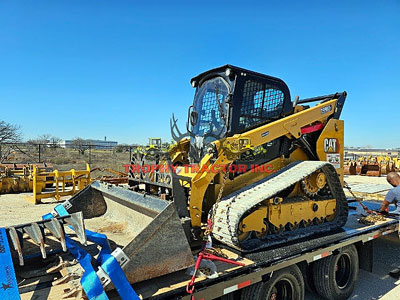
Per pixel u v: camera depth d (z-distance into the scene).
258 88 4.44
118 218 4.32
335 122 5.38
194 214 3.53
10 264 2.38
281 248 3.73
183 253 2.74
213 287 2.82
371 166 20.28
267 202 3.92
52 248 3.27
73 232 3.84
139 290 2.52
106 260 2.37
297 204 4.23
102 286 2.25
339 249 4.27
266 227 3.90
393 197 5.79
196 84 4.92
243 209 3.29
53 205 8.83
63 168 18.16
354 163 20.95
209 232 3.36
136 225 3.88
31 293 2.41
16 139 27.56
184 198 3.24
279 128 4.39
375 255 6.21
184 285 2.62
